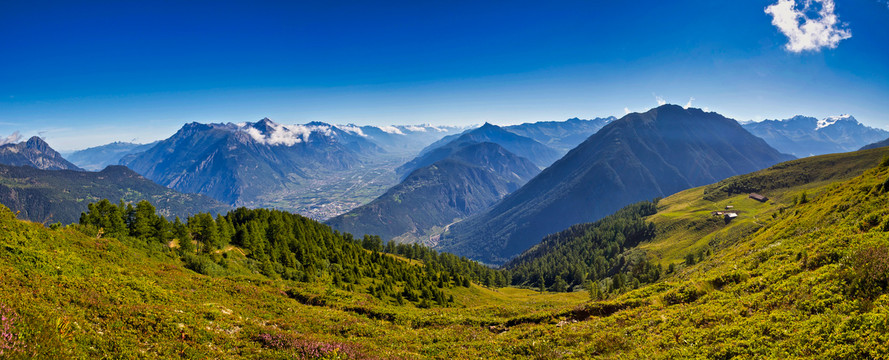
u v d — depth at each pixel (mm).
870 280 19594
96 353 17391
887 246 23000
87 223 69438
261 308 41969
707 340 21641
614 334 26828
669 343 22906
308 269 96625
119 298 27016
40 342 15484
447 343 32500
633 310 32312
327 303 50938
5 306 16984
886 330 15469
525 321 37719
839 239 29781
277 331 28484
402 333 36094
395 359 25703
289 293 55031
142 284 33438
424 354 29250
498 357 27281
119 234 69500
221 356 21516
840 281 21594
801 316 20172
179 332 22891
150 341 20656
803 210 64062
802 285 23781
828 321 18109
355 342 29859
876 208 39094
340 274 105625
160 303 30094
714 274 38656
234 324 28906
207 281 48906
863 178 59500
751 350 18516
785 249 37375
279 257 104000
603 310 35406
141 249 65875
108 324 21078
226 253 89188
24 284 22328
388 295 95812
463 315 46281
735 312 24609
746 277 32438
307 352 24219
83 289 26078
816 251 30109
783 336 19000
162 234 82438
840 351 15766
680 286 34469
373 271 124188
